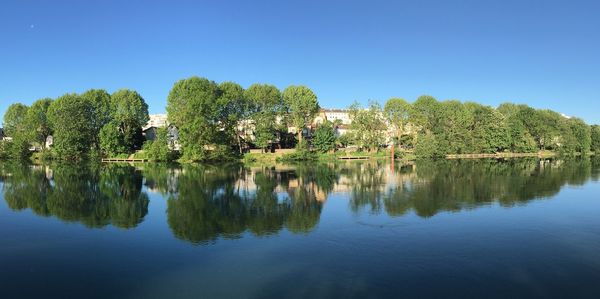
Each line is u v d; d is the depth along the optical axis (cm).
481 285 1839
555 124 13462
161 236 2702
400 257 2205
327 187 4947
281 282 1891
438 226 2864
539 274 1962
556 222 2970
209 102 10475
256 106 11919
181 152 11056
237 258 2228
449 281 1881
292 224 2980
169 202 3997
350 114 12381
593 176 5997
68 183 5619
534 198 3997
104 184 5478
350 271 2009
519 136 13125
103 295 1798
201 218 3241
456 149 12144
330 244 2452
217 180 5900
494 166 8200
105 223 3097
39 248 2467
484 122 12750
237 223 3047
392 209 3481
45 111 12644
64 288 1880
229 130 10750
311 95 12000
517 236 2602
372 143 12125
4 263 2209
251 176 6475
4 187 5194
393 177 6016
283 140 13138
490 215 3212
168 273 2033
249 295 1758
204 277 1969
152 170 7844
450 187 4803
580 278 1914
